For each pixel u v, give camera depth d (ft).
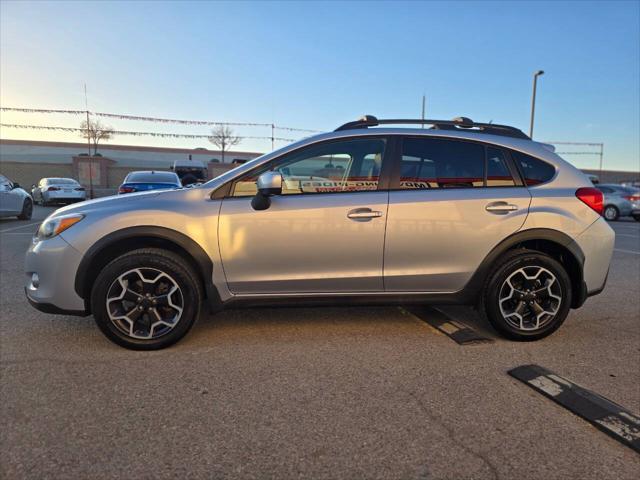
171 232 10.66
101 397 8.59
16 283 17.17
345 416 8.04
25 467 6.56
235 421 7.84
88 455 6.86
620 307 15.07
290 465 6.69
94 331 12.02
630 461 6.85
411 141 11.62
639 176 153.58
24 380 9.23
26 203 41.50
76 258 10.53
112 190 101.40
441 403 8.52
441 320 13.10
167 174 37.63
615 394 8.92
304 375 9.62
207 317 13.33
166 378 9.41
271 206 10.96
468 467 6.68
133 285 10.66
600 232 11.77
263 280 11.11
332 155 11.40
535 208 11.48
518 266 11.37
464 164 11.68
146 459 6.79
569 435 7.52
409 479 6.42
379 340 11.68
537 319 11.58
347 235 11.07
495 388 9.14
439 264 11.40
